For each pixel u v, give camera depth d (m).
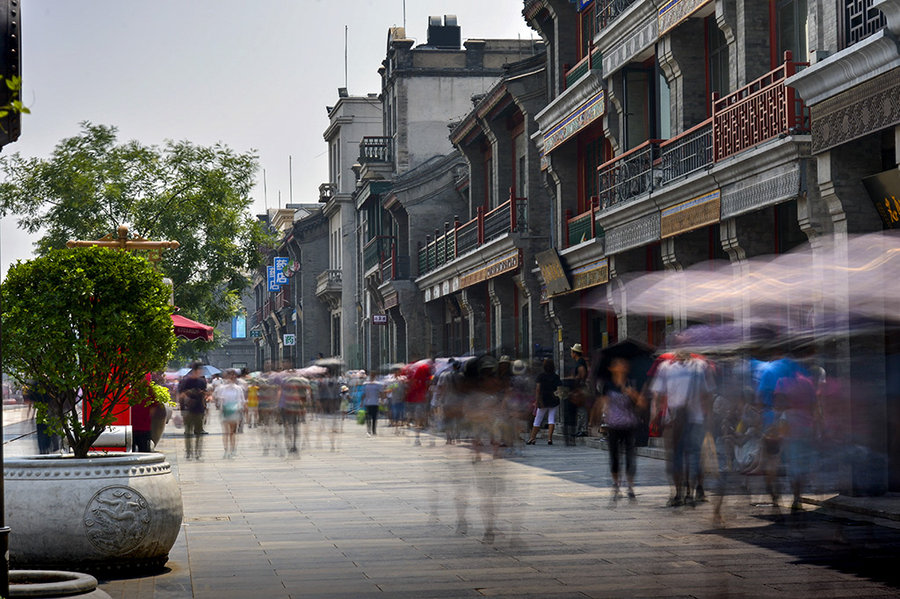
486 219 36.00
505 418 11.07
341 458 22.72
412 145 52.47
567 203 29.66
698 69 21.50
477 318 39.06
